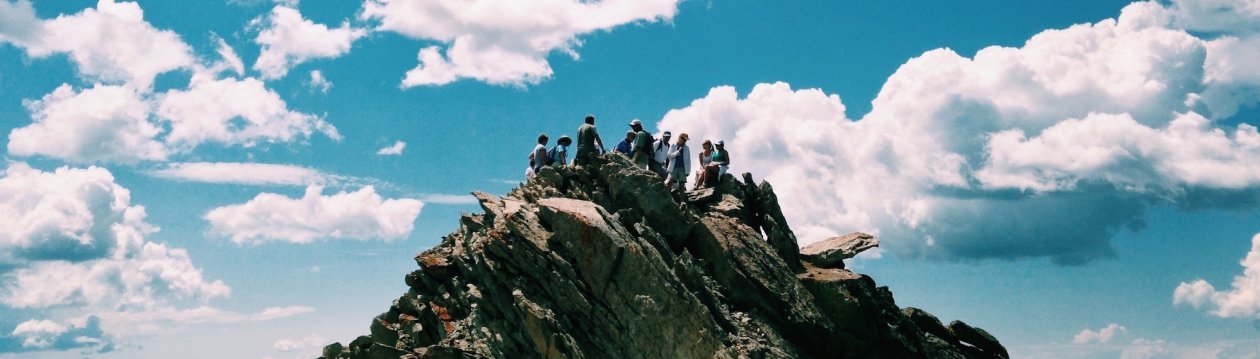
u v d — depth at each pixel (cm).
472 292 4691
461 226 5172
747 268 4694
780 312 4612
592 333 4462
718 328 4341
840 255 5112
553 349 4359
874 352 4678
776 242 4988
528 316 4400
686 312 4344
